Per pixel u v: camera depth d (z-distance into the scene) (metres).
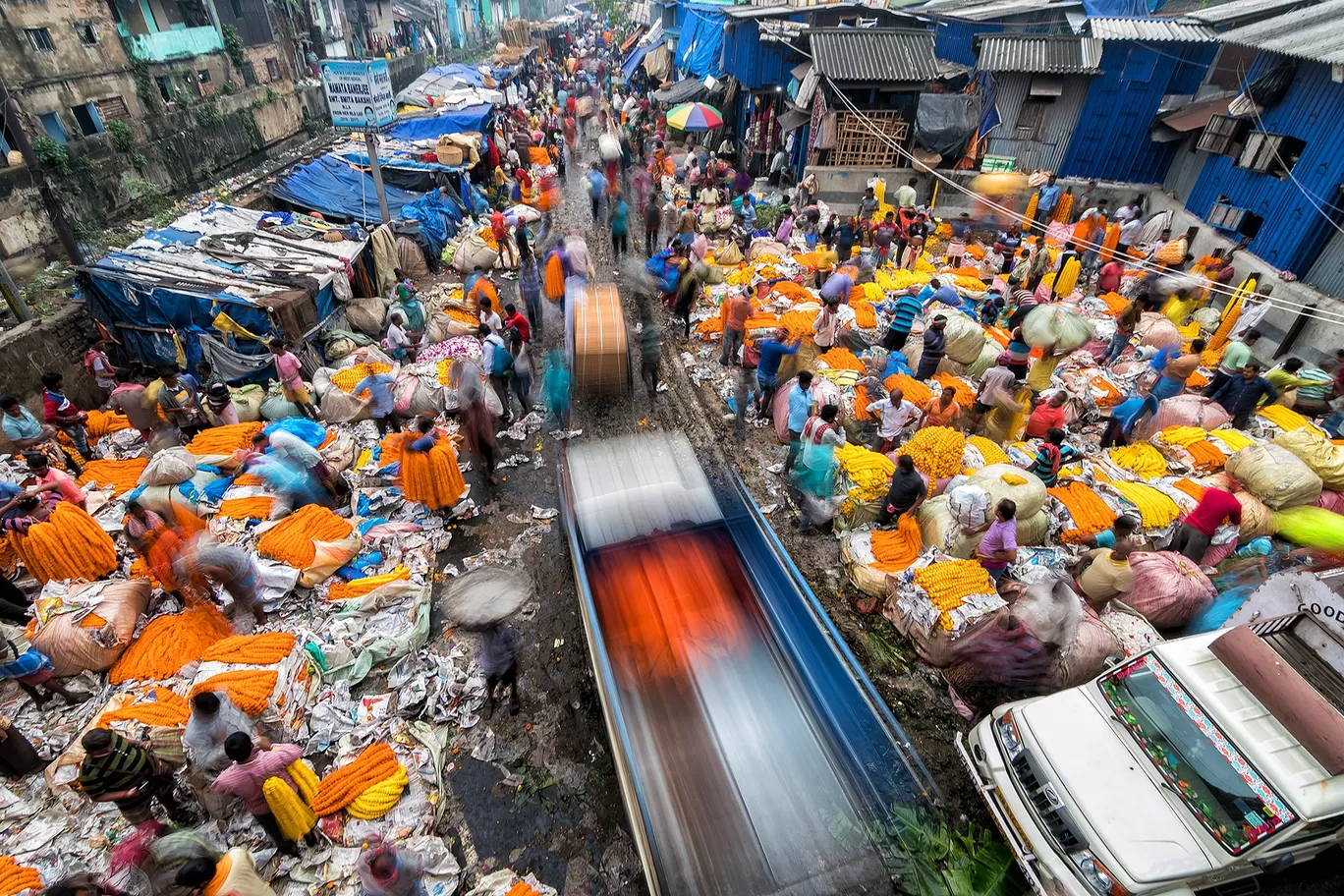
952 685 6.76
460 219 18.73
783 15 21.67
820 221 17.77
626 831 5.76
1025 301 13.33
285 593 7.56
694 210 19.25
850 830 5.24
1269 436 9.85
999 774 5.61
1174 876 4.67
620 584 6.70
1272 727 4.85
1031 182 18.98
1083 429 11.01
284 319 11.56
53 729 6.29
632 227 19.44
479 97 27.03
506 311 11.86
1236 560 8.02
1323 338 11.88
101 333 11.63
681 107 21.81
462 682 6.84
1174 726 5.18
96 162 17.22
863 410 10.32
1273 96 14.15
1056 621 6.47
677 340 13.69
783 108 22.22
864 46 18.41
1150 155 19.00
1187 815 4.91
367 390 10.59
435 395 11.12
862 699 5.90
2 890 5.02
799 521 9.14
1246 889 5.16
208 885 4.23
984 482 8.02
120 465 9.68
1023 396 10.77
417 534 8.75
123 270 11.60
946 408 9.45
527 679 7.05
